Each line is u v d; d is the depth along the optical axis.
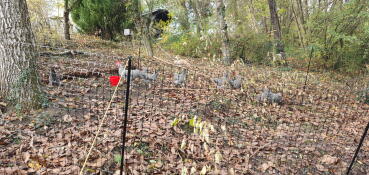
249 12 13.75
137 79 6.18
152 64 8.37
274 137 4.30
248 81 7.00
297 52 12.43
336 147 4.21
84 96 4.80
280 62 11.30
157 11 15.44
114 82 4.68
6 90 3.98
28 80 3.95
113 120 4.00
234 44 11.93
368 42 10.48
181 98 5.35
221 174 3.12
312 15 11.84
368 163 3.84
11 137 3.34
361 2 10.08
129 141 3.49
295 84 7.91
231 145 3.82
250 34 12.12
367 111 6.06
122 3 13.41
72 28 14.62
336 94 7.38
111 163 3.04
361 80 9.23
